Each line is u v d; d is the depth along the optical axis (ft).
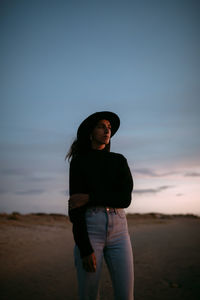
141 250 18.33
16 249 17.35
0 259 14.75
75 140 7.03
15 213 42.24
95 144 6.51
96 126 6.50
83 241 5.03
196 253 16.69
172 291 10.19
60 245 19.63
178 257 15.79
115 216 5.47
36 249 17.76
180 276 12.02
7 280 11.44
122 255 5.26
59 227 32.09
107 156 6.07
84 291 5.11
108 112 6.68
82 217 5.24
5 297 9.55
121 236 5.45
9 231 24.67
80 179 5.65
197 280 11.34
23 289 10.41
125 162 6.21
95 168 5.77
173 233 28.68
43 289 10.44
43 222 36.01
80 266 5.22
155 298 9.55
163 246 19.79
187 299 9.39
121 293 5.10
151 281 11.43
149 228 35.91
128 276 5.15
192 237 24.71
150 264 14.33
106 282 11.40
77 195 5.37
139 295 9.85
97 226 5.32
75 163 5.80
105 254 5.51
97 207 5.42
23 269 13.12
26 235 23.24
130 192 5.87
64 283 11.19
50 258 15.40
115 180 5.86
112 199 5.47
